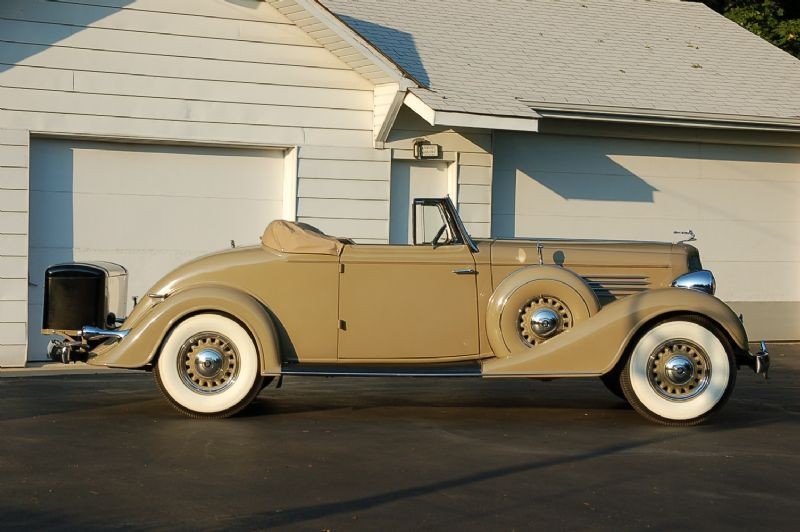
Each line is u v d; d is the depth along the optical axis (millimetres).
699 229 15773
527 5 17812
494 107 13102
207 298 8688
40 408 9258
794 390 11172
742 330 8781
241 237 13305
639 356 8836
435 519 5875
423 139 13922
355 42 12914
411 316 9070
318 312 9008
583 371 8766
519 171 14781
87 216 12680
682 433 8500
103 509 5984
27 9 12188
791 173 16250
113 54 12539
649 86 15555
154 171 12922
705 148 15766
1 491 6355
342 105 13445
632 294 9305
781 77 16922
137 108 12641
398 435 8227
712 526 5832
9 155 12148
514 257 9211
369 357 9055
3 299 12117
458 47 15531
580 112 14250
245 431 8273
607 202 15250
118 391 10352
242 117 13047
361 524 5754
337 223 13500
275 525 5711
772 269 16172
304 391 10586
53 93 12320
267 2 13023
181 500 6188
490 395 10484
